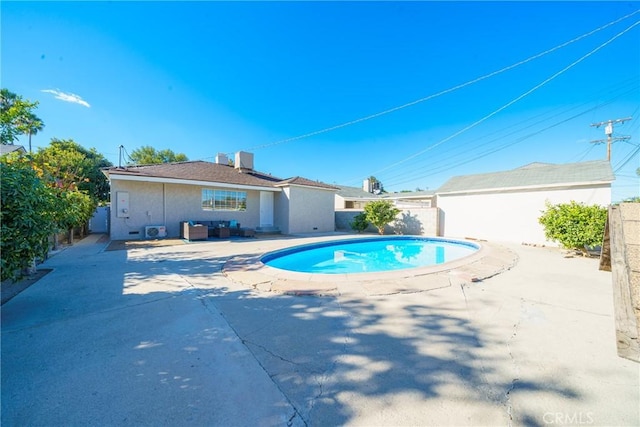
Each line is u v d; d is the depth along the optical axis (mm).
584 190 11023
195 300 4172
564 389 2037
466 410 1822
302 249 10648
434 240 13680
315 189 17938
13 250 3205
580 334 2984
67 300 4137
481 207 13953
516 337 2918
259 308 3834
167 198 13227
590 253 8648
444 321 3352
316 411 1826
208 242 11602
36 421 1729
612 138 17328
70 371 2287
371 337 2934
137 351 2641
